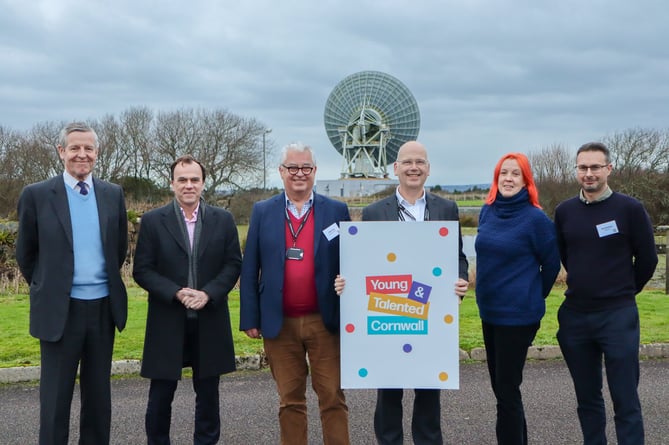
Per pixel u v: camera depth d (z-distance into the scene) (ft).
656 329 27.76
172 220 16.25
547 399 19.98
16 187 120.98
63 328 14.53
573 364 15.52
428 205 15.80
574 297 15.40
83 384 15.33
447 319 14.60
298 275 15.01
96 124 174.60
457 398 20.18
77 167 14.82
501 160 15.49
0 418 18.40
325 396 15.20
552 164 133.39
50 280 14.62
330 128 216.74
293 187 15.01
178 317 15.96
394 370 14.71
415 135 206.59
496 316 15.06
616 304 14.98
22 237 14.98
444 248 14.53
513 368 15.06
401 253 14.57
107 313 15.24
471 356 24.72
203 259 16.19
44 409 14.80
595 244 15.11
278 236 15.10
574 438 16.87
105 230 15.08
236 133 177.58
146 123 179.11
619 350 14.73
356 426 17.80
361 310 14.67
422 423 15.44
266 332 14.99
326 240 15.05
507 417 15.20
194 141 176.04
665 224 98.48
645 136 122.93
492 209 15.65
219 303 16.25
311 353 15.30
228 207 103.14
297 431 15.34
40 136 149.89
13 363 22.71
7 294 39.14
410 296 14.61
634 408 14.67
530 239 14.99
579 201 15.58
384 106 207.00
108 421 15.38
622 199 15.15
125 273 45.37
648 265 15.17
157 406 15.94
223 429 17.65
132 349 24.48
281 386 15.25
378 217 15.72
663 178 104.63
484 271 15.29
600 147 14.98
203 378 15.99
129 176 157.58
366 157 219.61
